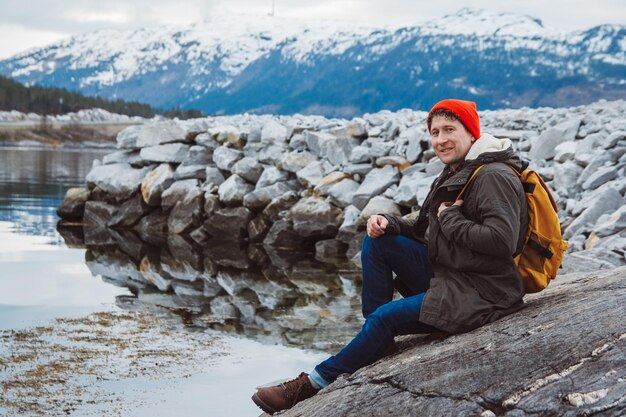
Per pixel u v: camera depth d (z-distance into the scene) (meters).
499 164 3.44
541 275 3.54
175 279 9.02
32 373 5.21
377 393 3.18
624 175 9.57
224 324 6.69
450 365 3.16
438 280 3.55
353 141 12.97
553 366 2.92
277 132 13.70
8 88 106.12
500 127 13.02
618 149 9.93
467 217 3.50
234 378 5.14
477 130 3.60
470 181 3.46
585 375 2.81
